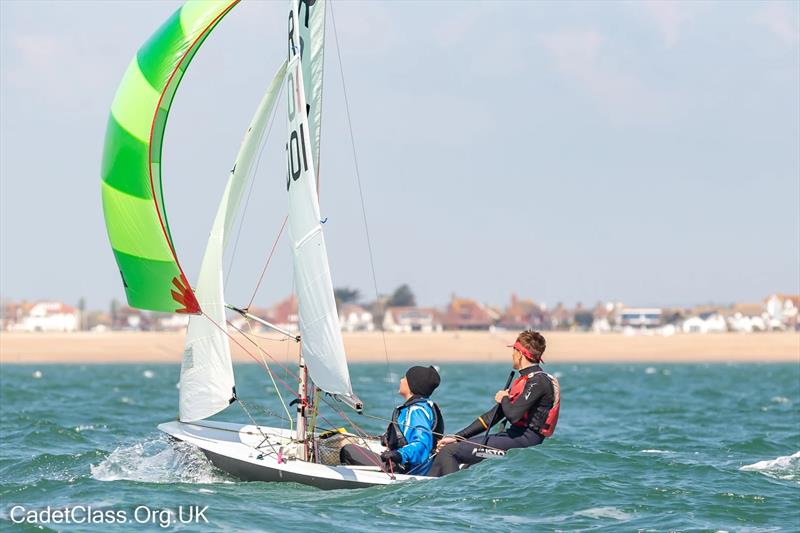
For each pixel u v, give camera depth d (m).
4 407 91.00
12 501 37.91
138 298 44.53
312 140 40.91
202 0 44.53
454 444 40.84
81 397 110.81
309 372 39.47
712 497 37.34
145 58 43.94
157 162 44.31
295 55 39.34
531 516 34.41
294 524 33.06
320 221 37.81
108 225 44.38
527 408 41.19
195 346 43.78
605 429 71.44
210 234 43.88
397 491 37.72
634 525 33.19
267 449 41.97
